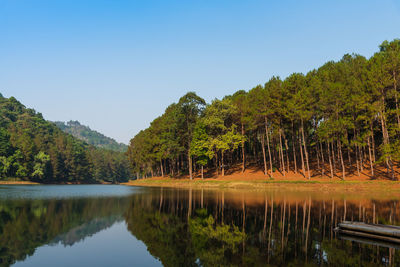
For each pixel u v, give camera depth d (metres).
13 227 15.57
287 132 61.41
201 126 62.41
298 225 15.43
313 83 49.53
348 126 45.31
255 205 23.97
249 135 67.19
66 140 152.88
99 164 163.88
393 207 21.84
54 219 18.34
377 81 41.75
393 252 10.37
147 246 11.73
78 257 10.24
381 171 45.81
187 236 13.30
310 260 9.47
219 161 70.06
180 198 31.94
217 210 21.48
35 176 118.00
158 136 78.88
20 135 129.38
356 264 9.02
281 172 56.44
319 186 42.03
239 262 9.36
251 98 58.59
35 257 10.22
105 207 24.66
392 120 44.53
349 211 19.97
